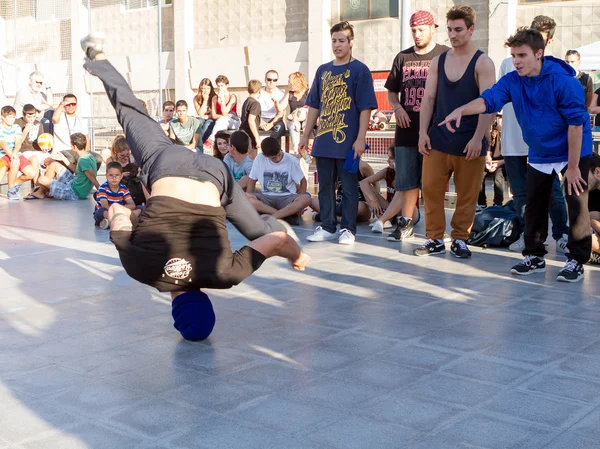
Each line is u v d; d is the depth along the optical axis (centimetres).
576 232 520
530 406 302
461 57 589
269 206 816
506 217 657
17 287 523
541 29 592
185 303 387
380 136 1292
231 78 2252
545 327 413
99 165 1188
